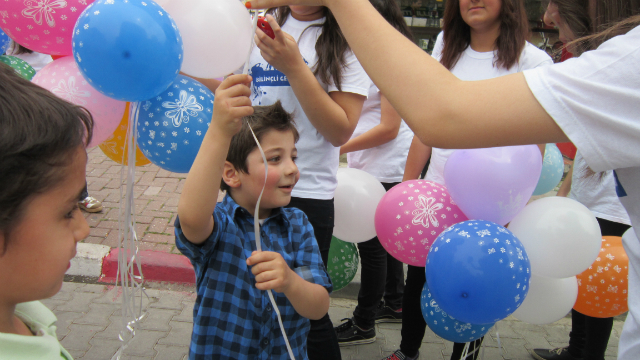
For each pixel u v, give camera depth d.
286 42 1.56
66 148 0.64
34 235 0.63
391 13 2.38
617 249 1.87
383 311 2.98
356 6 1.02
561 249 1.54
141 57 1.17
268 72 1.84
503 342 2.88
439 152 2.17
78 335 2.70
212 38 1.34
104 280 3.29
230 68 1.42
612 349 2.82
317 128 1.78
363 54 1.00
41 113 0.61
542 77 0.86
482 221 1.51
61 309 2.93
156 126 1.38
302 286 1.32
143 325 2.84
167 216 4.00
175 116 1.38
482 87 0.89
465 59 2.12
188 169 1.48
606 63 0.81
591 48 1.12
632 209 0.99
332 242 2.40
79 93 1.40
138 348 2.63
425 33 6.58
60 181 0.64
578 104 0.82
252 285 1.42
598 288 1.85
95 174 4.70
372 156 2.66
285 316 1.46
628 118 0.80
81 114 0.71
